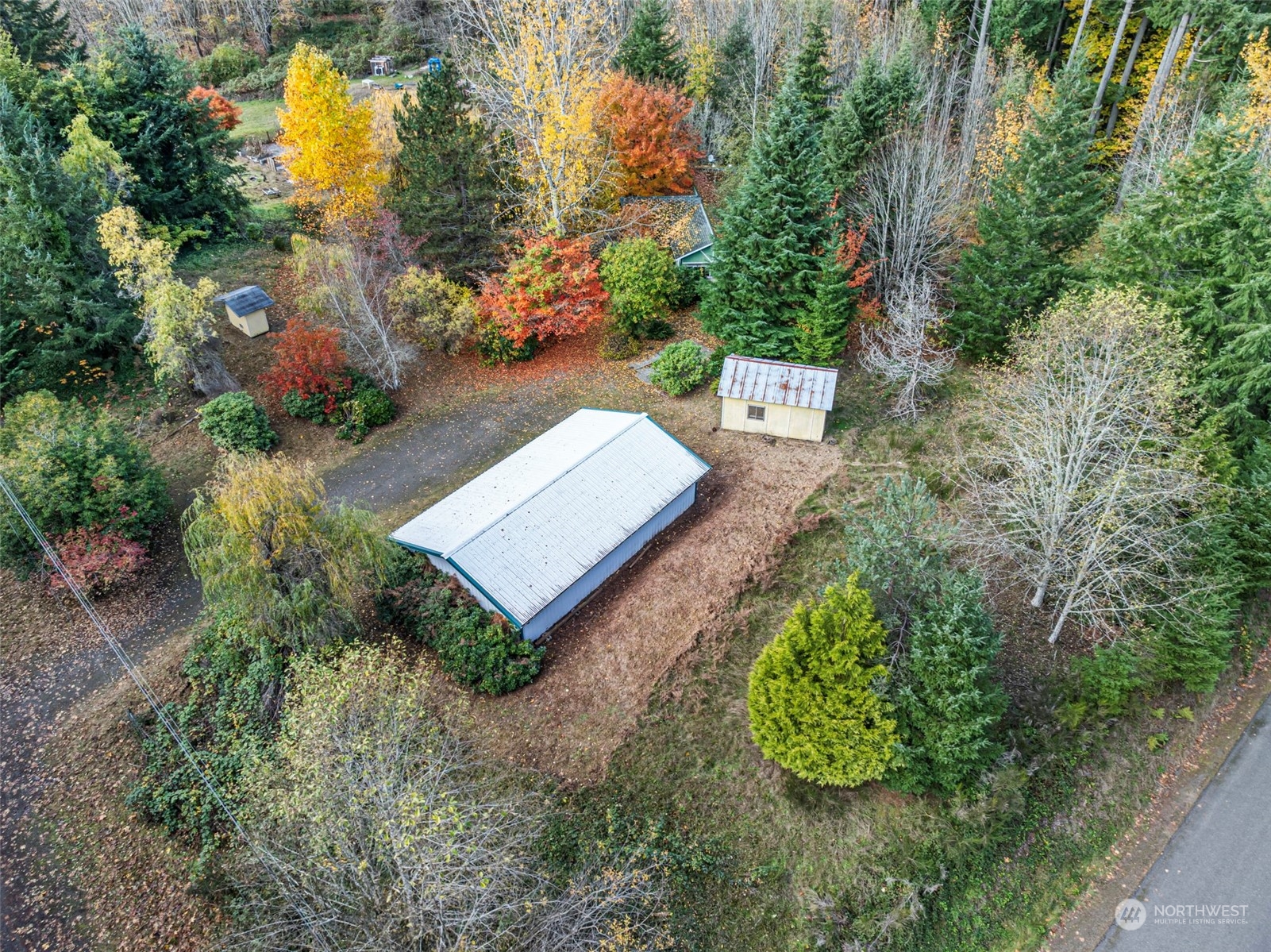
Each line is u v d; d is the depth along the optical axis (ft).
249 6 242.17
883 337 109.40
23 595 85.66
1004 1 146.92
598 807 67.62
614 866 62.80
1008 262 104.37
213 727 72.95
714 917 61.57
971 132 119.34
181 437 105.91
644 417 98.63
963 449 98.84
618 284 122.31
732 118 167.53
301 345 108.37
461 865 54.80
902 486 70.18
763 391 103.71
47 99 121.90
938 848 64.44
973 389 107.24
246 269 136.15
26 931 59.77
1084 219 103.09
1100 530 69.77
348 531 74.02
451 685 76.84
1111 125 142.92
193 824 66.23
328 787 57.82
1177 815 69.31
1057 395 75.00
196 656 77.87
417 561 85.20
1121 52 150.61
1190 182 85.76
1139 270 89.20
